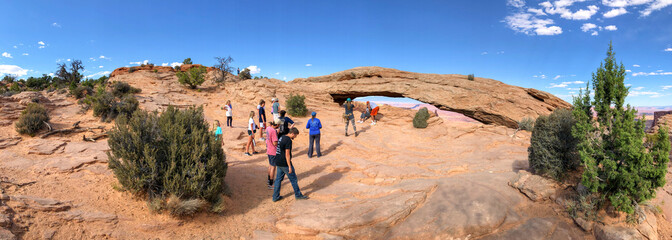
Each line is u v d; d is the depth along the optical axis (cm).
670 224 493
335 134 1501
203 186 599
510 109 2527
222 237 521
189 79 2759
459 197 589
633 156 466
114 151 592
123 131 598
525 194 594
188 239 503
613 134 500
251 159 1045
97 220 493
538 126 696
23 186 565
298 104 2059
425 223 521
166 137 616
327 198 707
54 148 862
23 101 1374
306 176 891
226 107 1512
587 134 534
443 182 686
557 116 646
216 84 3119
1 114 1198
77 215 489
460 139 1377
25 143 935
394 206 582
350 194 717
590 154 518
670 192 571
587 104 541
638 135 482
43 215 469
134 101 1599
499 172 812
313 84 3475
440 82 2958
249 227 565
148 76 3056
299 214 607
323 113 2212
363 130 1608
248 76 3622
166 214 547
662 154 458
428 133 1488
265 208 653
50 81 3738
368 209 584
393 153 1167
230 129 1419
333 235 524
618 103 499
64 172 679
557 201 548
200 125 709
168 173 573
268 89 2462
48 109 1464
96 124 1368
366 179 852
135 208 558
